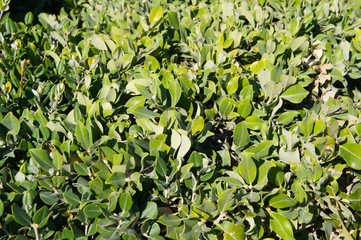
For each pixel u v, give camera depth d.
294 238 1.94
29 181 1.99
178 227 1.93
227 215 1.96
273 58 2.70
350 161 2.07
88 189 1.92
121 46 2.87
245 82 2.55
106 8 3.69
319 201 2.08
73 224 1.89
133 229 1.86
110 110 2.32
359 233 2.09
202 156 2.19
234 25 3.13
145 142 2.11
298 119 2.54
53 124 2.20
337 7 3.25
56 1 4.55
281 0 3.49
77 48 2.80
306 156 2.12
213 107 2.52
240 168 2.00
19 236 1.80
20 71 2.52
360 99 2.61
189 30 3.15
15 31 3.10
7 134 2.10
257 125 2.34
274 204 2.01
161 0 3.66
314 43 2.91
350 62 2.68
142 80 2.47
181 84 2.45
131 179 1.93
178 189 1.99
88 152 2.10
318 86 2.81
